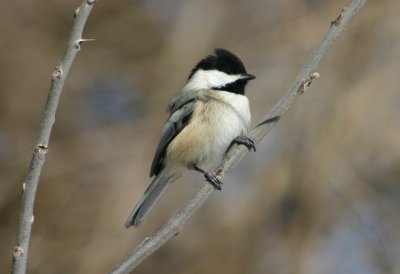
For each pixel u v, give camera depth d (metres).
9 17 11.96
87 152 11.43
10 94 11.84
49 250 10.69
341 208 10.44
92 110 12.42
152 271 10.39
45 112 4.15
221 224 10.41
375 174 10.53
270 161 10.56
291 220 10.38
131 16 13.02
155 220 10.43
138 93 12.30
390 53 10.66
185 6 12.12
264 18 11.58
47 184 11.22
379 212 10.50
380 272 10.24
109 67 12.77
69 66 4.16
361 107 10.39
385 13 10.80
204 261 10.30
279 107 5.39
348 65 10.66
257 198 10.45
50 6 12.24
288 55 11.06
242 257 10.27
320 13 11.27
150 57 12.63
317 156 10.33
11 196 11.67
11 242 11.51
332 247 10.41
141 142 11.31
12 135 11.89
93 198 10.95
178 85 11.74
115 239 10.46
